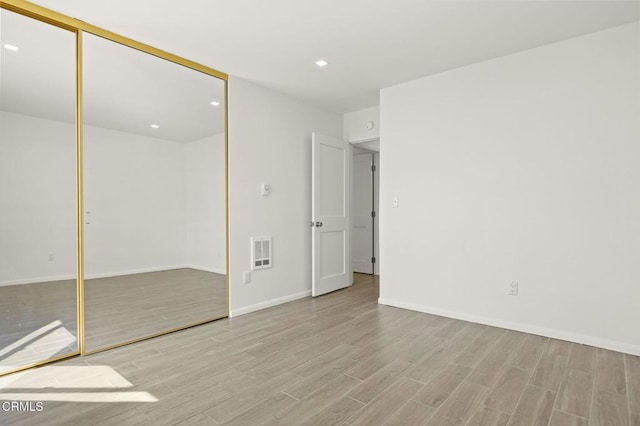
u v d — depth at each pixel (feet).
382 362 7.65
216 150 13.66
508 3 7.34
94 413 5.69
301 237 13.83
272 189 12.63
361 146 16.78
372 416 5.58
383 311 11.74
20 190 9.18
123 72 10.17
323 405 5.92
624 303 8.23
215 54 9.82
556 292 9.12
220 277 14.19
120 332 9.55
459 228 10.82
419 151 11.71
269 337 9.29
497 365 7.48
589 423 5.38
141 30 8.46
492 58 10.16
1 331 9.02
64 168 9.64
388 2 7.29
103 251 11.39
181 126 13.10
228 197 11.26
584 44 8.77
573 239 8.91
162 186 13.00
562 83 9.08
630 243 8.18
